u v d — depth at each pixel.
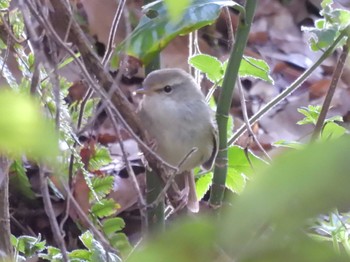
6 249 4.36
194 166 6.09
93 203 5.64
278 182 1.25
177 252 1.30
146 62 3.85
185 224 1.32
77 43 3.38
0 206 4.36
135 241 7.38
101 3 8.90
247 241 1.30
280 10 11.95
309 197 1.24
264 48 11.23
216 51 10.23
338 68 5.17
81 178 5.24
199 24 3.71
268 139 9.09
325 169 1.23
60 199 7.45
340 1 11.70
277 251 1.31
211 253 1.32
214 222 1.32
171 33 3.61
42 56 2.96
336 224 4.60
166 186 3.51
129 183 7.67
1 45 4.51
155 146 4.05
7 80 3.70
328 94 5.23
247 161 5.50
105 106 3.25
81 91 7.38
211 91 6.08
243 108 5.43
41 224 7.46
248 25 4.19
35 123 1.36
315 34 5.20
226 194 6.23
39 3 3.24
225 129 4.48
